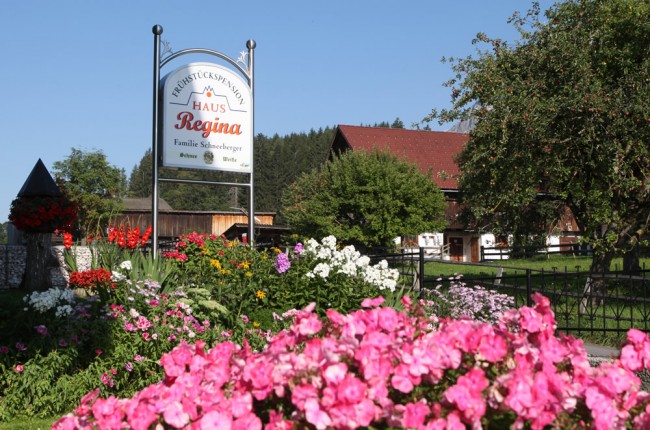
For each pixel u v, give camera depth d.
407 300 3.03
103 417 2.62
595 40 12.85
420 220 33.78
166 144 10.56
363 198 33.44
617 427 2.42
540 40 13.00
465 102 13.36
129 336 6.71
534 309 2.75
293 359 2.47
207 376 2.67
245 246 9.52
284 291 8.78
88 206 57.47
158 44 10.48
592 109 11.56
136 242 11.48
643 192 13.42
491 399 2.35
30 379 6.04
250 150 11.26
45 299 6.48
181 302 7.58
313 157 114.44
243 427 2.38
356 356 2.44
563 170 12.25
